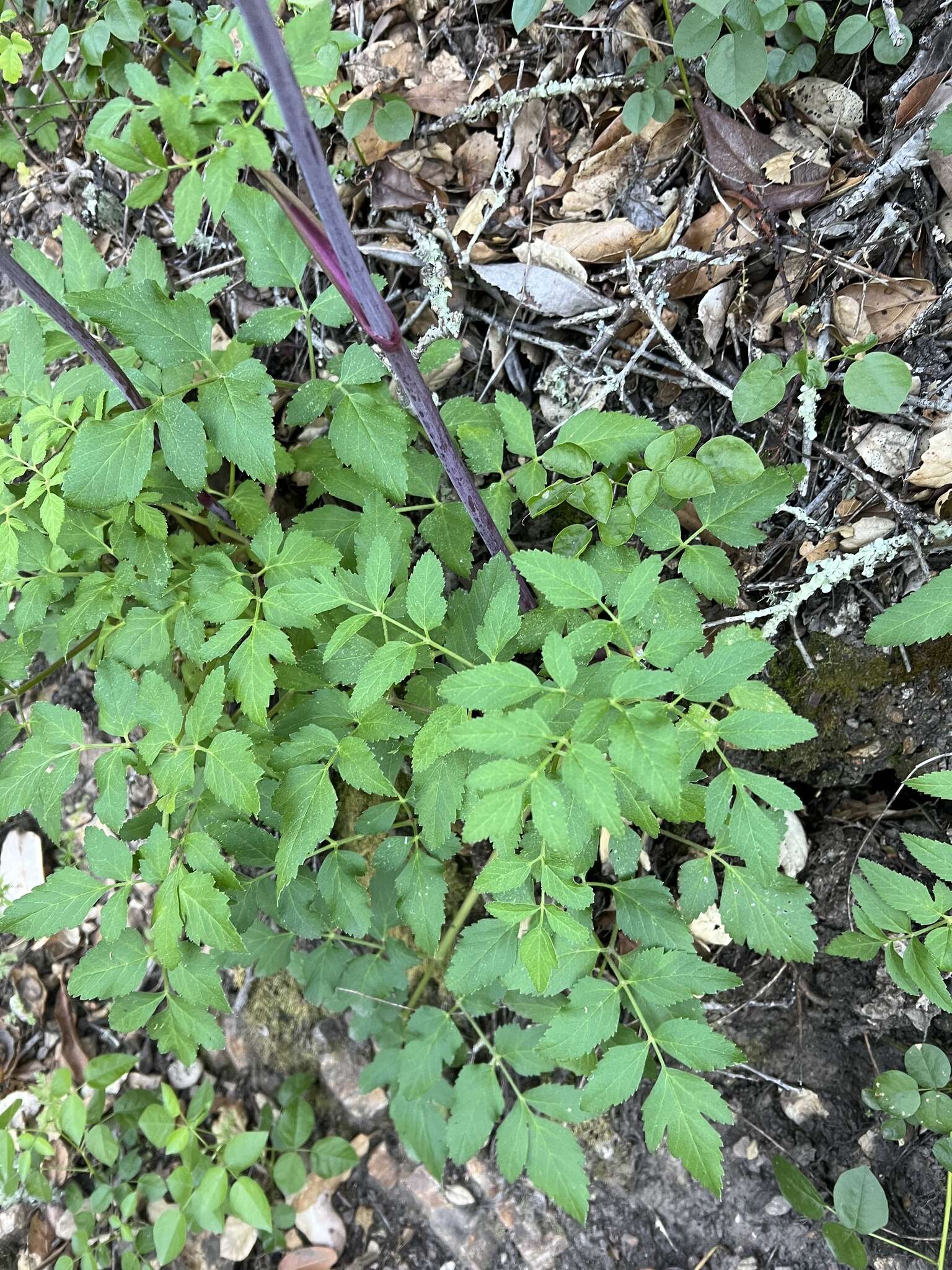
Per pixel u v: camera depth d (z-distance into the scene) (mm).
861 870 452
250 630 369
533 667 434
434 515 413
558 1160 424
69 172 534
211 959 379
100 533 412
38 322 399
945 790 360
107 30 447
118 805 394
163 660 439
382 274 486
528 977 385
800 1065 470
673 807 279
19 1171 494
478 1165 514
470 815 290
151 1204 533
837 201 414
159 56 492
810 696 448
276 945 479
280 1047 549
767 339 426
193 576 383
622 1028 414
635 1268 480
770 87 421
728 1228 473
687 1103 367
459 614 393
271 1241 505
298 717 381
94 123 311
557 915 326
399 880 406
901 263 415
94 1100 520
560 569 330
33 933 377
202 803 401
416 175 466
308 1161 517
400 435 379
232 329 512
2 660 449
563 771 285
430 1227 509
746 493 388
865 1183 418
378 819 407
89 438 347
